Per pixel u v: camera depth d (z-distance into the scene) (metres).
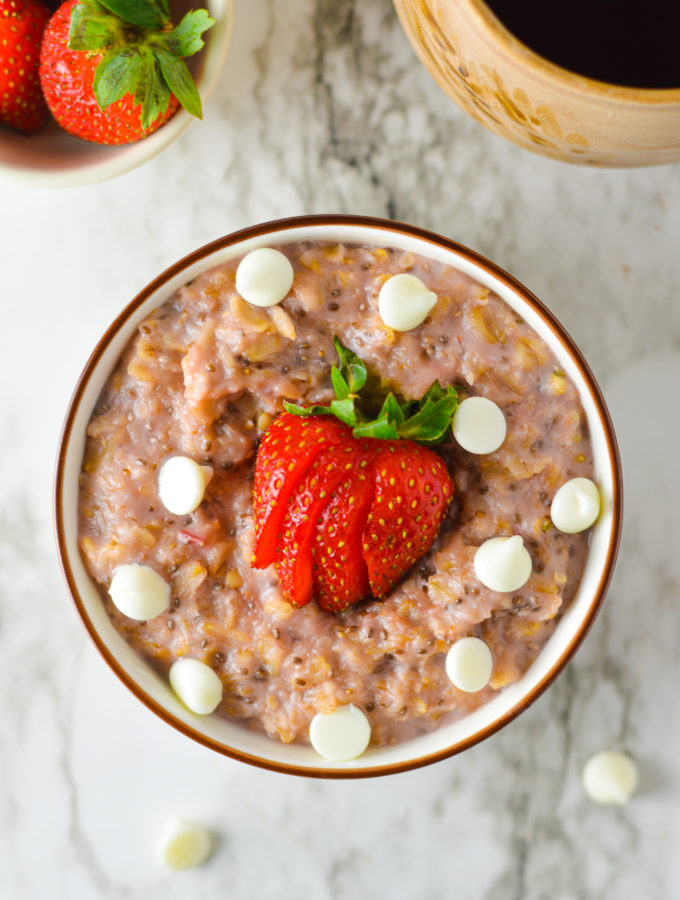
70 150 0.35
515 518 0.34
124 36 0.33
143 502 0.34
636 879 0.39
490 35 0.28
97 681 0.38
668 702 0.38
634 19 0.29
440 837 0.38
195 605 0.34
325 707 0.33
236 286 0.33
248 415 0.34
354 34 0.38
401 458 0.32
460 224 0.38
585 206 0.38
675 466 0.38
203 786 0.38
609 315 0.38
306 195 0.38
